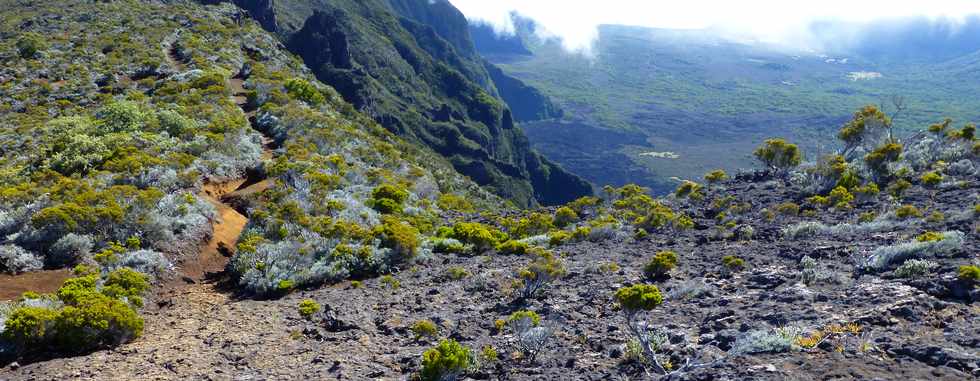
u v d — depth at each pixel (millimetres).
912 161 26828
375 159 37312
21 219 19109
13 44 54438
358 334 12250
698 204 26562
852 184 24016
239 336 12602
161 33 63031
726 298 11750
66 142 29500
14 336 11578
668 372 8367
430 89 192000
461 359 9250
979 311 9031
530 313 10938
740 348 8398
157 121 32844
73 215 18266
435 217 28500
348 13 194000
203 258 19453
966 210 17047
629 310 9633
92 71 49156
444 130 145875
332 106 60406
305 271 17547
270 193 25109
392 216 25672
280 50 77938
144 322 13828
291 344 11914
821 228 17375
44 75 48031
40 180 24844
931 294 9922
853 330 8703
